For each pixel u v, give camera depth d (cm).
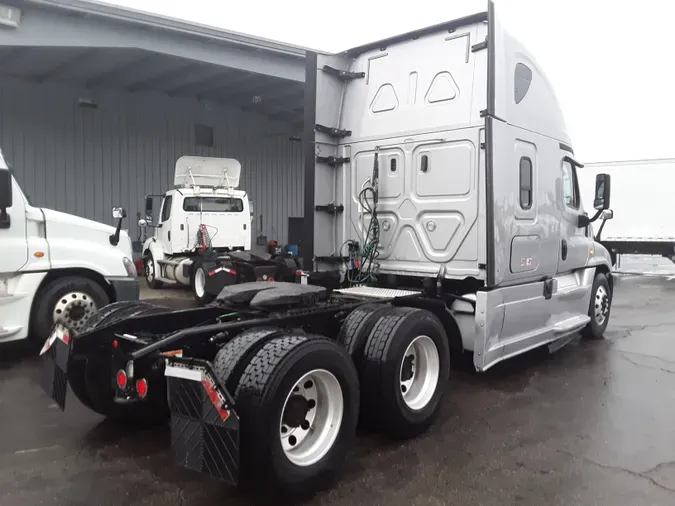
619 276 1766
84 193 1509
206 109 1731
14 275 616
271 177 1925
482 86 507
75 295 647
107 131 1545
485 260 499
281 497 319
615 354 682
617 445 407
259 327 370
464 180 514
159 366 381
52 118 1452
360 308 434
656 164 1672
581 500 327
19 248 608
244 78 1466
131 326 418
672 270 1914
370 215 581
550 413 474
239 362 321
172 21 1158
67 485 343
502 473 361
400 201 559
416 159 548
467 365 579
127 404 427
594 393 528
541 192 574
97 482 347
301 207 2025
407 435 413
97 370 416
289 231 1994
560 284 655
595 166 1752
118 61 1305
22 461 377
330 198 607
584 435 425
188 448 304
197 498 328
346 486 344
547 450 397
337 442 345
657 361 647
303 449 335
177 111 1670
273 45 1330
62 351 393
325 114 596
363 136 588
